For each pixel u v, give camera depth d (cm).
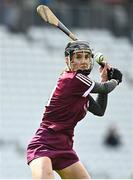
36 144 1484
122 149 3988
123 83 4241
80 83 1478
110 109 4138
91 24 4275
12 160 3762
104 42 4303
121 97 4197
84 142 3972
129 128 4097
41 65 4153
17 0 4353
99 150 3959
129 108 4191
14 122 3938
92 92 1495
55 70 4172
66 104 1489
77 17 4228
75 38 1574
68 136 1506
